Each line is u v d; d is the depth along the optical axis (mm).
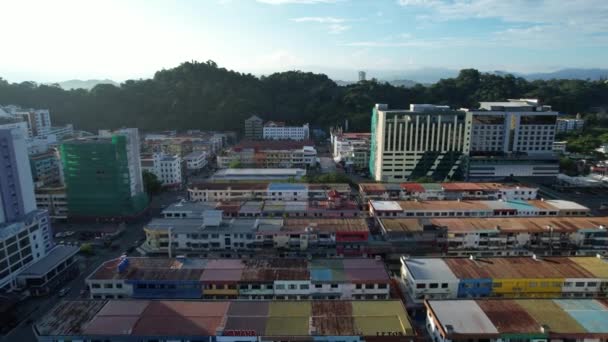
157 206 174375
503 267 95938
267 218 131000
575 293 90688
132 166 155125
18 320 90062
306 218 131375
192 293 90812
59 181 177875
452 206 146625
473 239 118812
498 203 150125
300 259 101750
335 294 90188
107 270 96062
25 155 114312
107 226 149750
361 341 70562
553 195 184125
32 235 109875
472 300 82562
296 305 80750
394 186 169875
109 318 76438
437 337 75750
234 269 95938
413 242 117250
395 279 103000
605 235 119062
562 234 119250
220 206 144625
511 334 71000
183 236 119562
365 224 124375
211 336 71000
